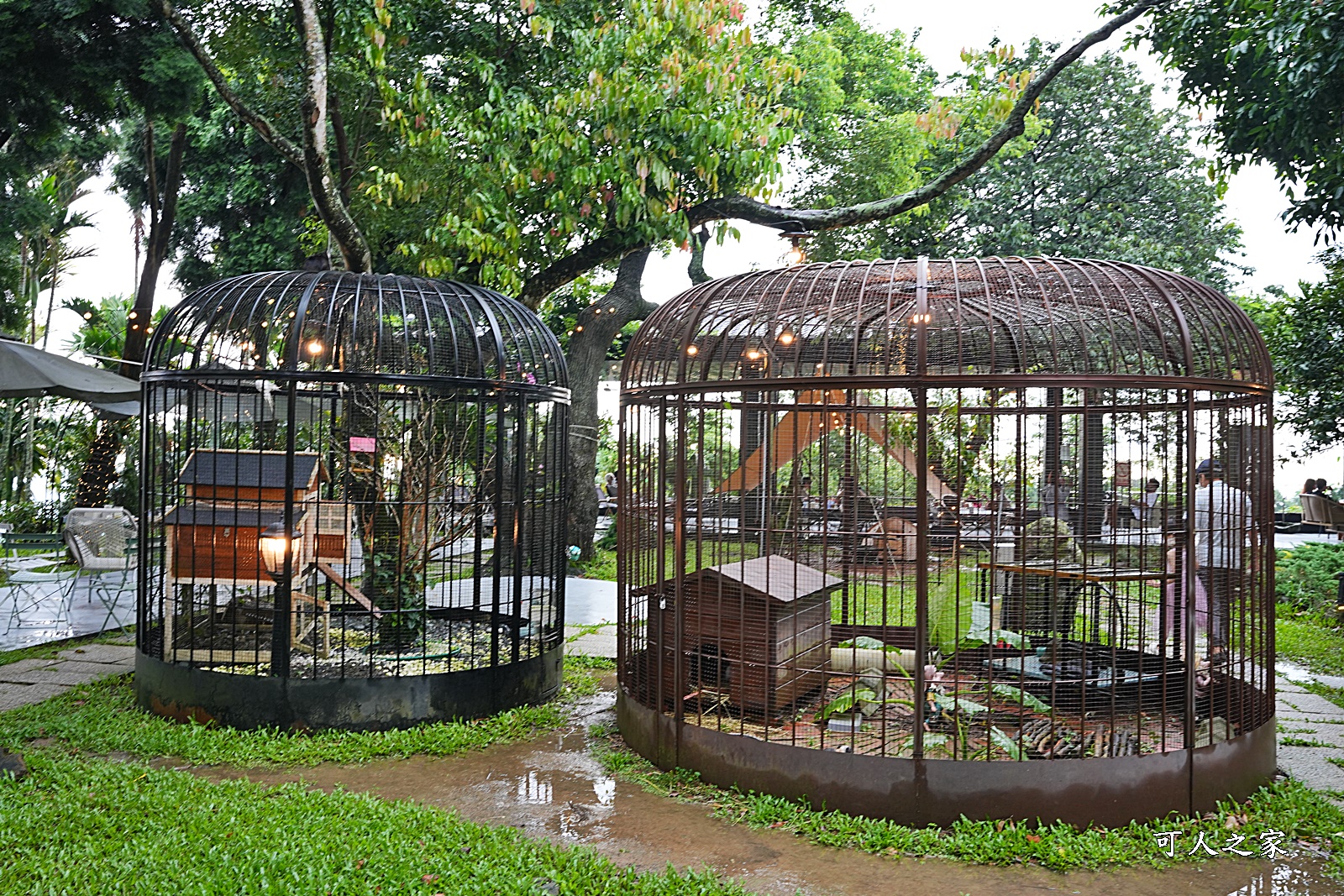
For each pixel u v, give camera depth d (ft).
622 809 17.43
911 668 19.85
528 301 43.86
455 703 22.49
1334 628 37.06
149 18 40.98
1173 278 18.53
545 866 14.43
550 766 19.86
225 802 16.47
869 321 21.01
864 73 65.62
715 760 18.44
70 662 28.32
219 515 22.58
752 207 43.04
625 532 21.81
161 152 66.49
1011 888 14.42
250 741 20.70
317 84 29.81
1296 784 18.74
